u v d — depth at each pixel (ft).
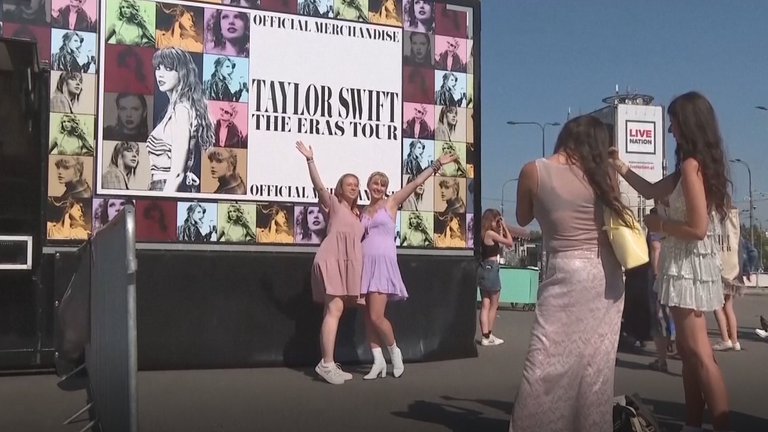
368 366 25.80
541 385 14.67
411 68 26.96
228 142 24.73
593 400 14.67
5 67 22.50
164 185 24.04
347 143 26.05
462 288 27.40
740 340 38.68
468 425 17.90
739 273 24.18
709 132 15.61
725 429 15.53
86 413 17.94
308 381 22.81
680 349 16.02
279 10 25.40
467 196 27.58
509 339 36.58
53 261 22.95
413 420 18.28
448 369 25.44
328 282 22.62
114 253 13.35
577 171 14.88
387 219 23.59
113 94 23.66
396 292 23.38
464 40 27.76
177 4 24.32
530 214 15.61
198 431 16.84
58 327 22.43
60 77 23.16
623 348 33.68
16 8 22.82
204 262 24.16
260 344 24.73
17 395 20.02
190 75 24.43
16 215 22.70
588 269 14.69
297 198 25.43
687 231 15.30
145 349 23.49
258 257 24.76
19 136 22.79
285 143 25.35
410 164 26.84
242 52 24.99
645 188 16.56
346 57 26.16
